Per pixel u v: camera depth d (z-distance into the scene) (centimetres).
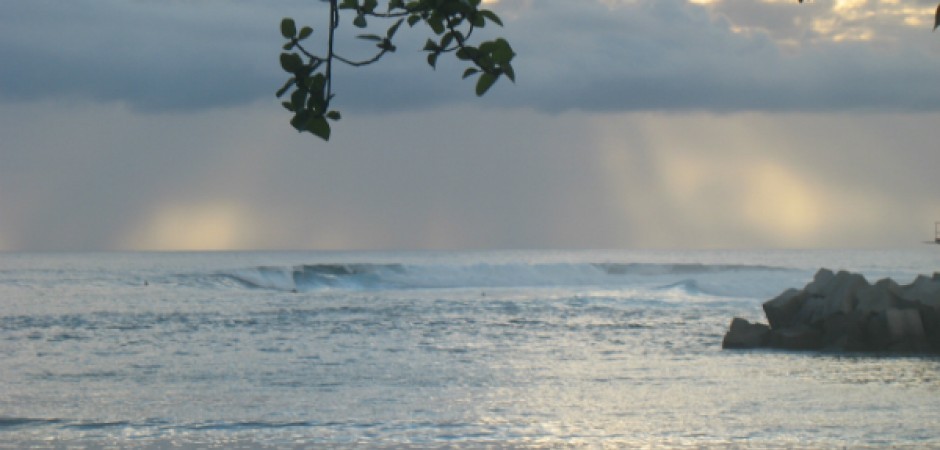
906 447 3419
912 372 5353
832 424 3831
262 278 15825
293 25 633
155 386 4994
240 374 5456
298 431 3734
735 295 12556
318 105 638
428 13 651
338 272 16712
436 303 11438
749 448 3428
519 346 6894
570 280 16550
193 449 3434
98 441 3578
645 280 16912
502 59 656
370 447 3447
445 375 5359
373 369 5650
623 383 5009
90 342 7344
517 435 3659
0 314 10075
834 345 6356
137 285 15475
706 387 4850
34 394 4725
